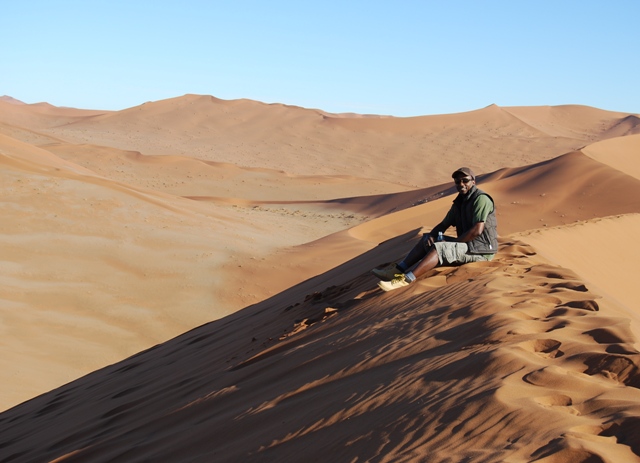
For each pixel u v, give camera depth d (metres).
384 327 5.18
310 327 6.77
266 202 70.56
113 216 35.69
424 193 62.81
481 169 114.81
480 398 2.91
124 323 23.31
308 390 4.37
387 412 3.25
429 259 6.74
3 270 27.03
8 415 11.73
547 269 6.24
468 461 2.46
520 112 163.88
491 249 6.93
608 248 14.99
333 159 120.94
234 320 13.12
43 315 23.05
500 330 3.92
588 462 2.27
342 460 2.94
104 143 124.44
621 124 161.62
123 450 5.09
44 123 159.00
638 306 12.73
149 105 153.88
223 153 123.00
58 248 30.28
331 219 60.22
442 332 4.42
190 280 28.41
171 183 81.44
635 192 40.84
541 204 40.88
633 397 2.79
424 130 137.88
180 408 5.70
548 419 2.62
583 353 3.37
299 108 152.88
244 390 5.19
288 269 30.61
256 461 3.43
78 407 8.98
